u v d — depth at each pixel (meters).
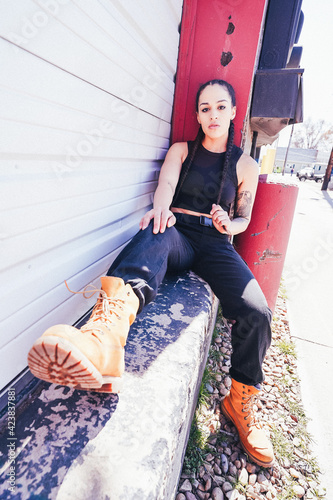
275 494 1.38
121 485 0.67
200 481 1.38
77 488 0.66
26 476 0.67
